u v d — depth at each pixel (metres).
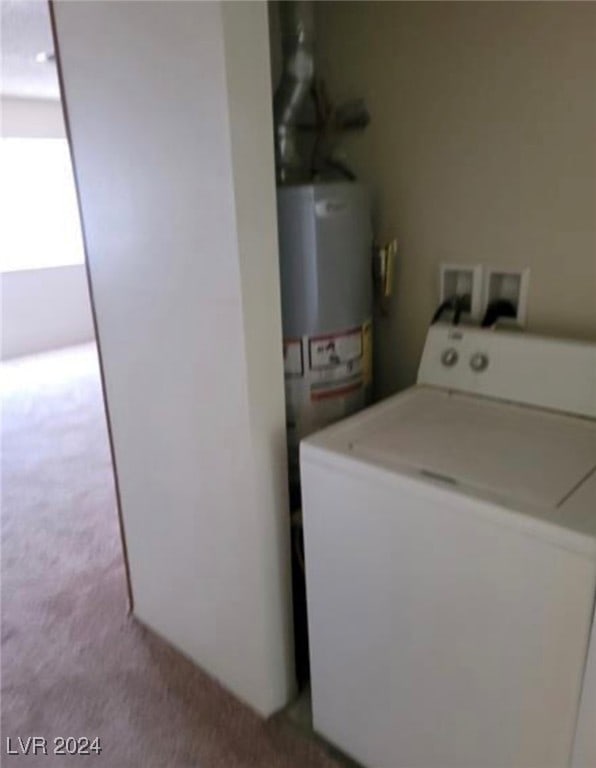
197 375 1.50
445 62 1.54
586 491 1.11
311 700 1.64
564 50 1.36
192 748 1.59
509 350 1.51
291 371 1.61
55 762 1.55
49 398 4.41
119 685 1.80
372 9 1.63
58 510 2.81
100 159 1.54
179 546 1.77
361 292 1.65
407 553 1.22
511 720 1.16
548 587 1.03
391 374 1.89
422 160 1.65
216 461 1.54
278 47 1.69
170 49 1.27
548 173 1.44
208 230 1.33
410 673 1.31
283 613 1.63
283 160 1.62
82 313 6.06
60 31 1.53
